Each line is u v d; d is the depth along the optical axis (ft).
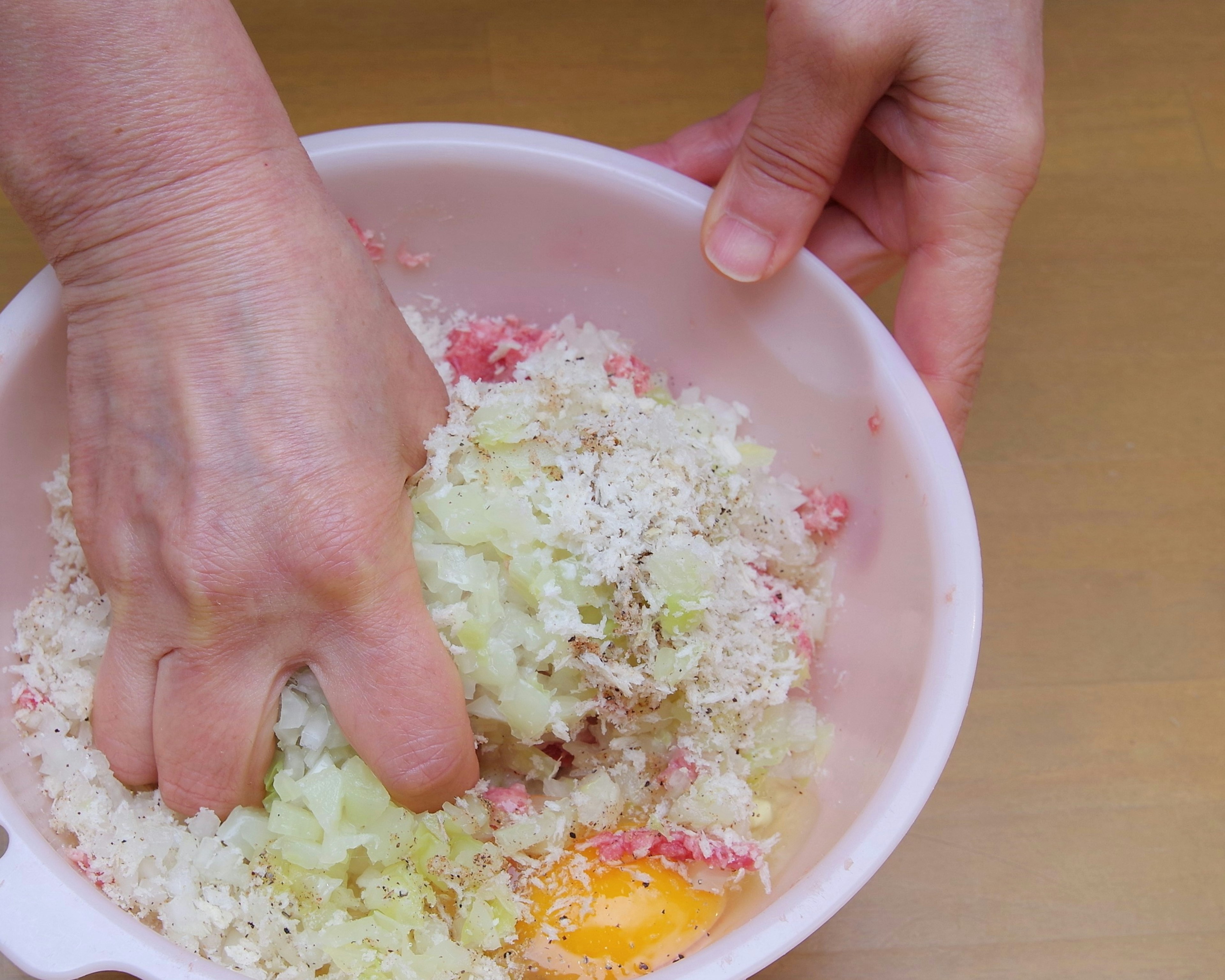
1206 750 1.99
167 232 1.52
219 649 1.54
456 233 1.82
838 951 1.89
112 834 1.57
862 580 1.72
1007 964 1.89
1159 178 2.24
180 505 1.52
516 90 2.18
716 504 1.69
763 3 2.27
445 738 1.57
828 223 1.84
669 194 1.76
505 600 1.64
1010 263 2.19
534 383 1.72
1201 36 2.31
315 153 1.73
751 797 1.66
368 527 1.53
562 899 1.62
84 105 1.49
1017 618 2.04
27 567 1.66
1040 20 1.68
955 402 1.78
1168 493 2.10
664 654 1.63
